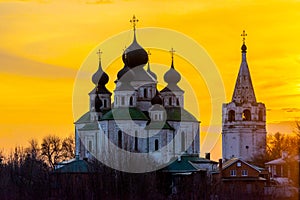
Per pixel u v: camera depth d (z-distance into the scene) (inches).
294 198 7829.7
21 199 7524.6
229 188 7815.0
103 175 7313.0
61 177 7682.1
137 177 7367.1
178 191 7495.1
